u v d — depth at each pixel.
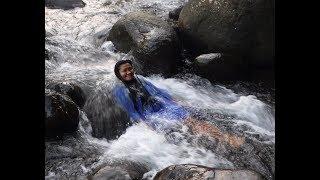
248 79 5.94
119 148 3.94
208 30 5.95
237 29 5.71
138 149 3.93
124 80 4.64
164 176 2.93
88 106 4.58
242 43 5.74
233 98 5.53
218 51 5.92
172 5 8.37
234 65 5.83
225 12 5.81
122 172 3.26
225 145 4.09
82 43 6.84
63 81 4.95
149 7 8.34
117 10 8.31
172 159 3.77
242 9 5.66
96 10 8.40
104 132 4.36
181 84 5.69
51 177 3.35
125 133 4.27
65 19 7.82
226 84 5.84
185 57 6.23
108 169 3.29
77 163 3.56
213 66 5.73
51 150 3.75
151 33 5.96
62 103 3.99
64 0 8.64
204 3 6.08
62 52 6.18
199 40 6.09
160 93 4.88
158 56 5.79
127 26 6.18
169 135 4.23
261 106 5.31
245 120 4.89
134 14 6.40
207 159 3.83
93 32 7.16
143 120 4.49
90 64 6.03
